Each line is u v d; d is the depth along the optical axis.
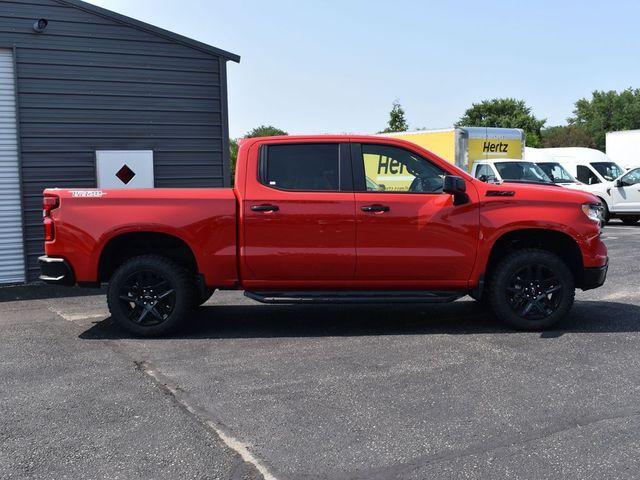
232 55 11.77
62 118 10.66
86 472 3.69
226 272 6.60
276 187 6.58
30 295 9.38
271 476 3.62
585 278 6.71
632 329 6.73
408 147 6.70
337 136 6.71
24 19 10.30
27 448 4.00
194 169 11.72
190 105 11.61
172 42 11.38
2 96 10.30
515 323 6.66
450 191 6.27
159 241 6.88
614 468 3.64
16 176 10.44
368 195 6.52
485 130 19.42
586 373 5.28
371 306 8.16
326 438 4.09
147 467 3.74
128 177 11.09
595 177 20.70
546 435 4.09
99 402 4.78
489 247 6.55
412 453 3.87
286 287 6.66
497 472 3.62
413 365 5.56
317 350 6.09
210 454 3.89
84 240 6.57
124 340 6.62
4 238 10.38
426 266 6.54
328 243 6.50
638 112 86.19
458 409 4.54
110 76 10.96
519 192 6.63
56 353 6.13
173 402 4.76
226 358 5.88
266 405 4.67
